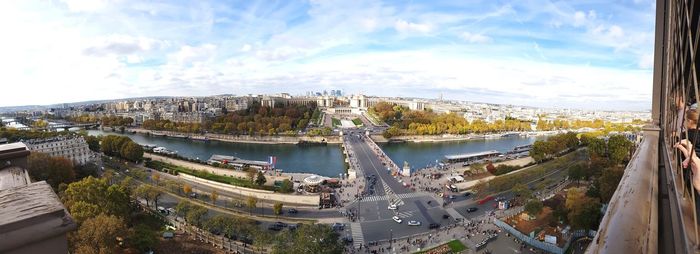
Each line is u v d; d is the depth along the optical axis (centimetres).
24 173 900
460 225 11244
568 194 11156
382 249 9569
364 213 12381
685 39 1011
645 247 570
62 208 568
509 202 12912
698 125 788
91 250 6681
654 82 1981
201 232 10250
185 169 17500
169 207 12525
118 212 9569
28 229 517
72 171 14375
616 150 17500
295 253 7494
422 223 11475
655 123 1995
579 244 9738
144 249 8506
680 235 720
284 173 17950
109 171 15938
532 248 9544
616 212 712
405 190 15212
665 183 1164
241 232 9462
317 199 13175
